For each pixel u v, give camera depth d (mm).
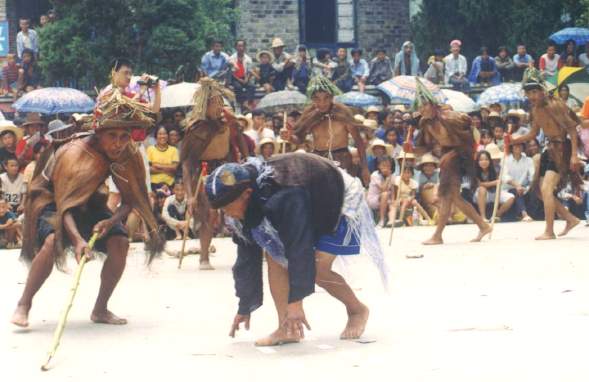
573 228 26422
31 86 38312
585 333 12000
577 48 44656
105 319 13812
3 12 46844
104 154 13047
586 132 30750
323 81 20281
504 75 43688
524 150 32656
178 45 38312
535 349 11180
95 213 13430
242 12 49594
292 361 11031
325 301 15008
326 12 51219
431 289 16031
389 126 34688
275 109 35750
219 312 14531
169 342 12406
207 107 19531
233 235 11875
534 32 47344
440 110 23328
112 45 38188
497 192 24375
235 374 10539
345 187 11844
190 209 19609
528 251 21141
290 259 10922
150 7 38281
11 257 23219
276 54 42125
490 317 13297
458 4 48656
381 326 12891
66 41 38188
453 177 23453
